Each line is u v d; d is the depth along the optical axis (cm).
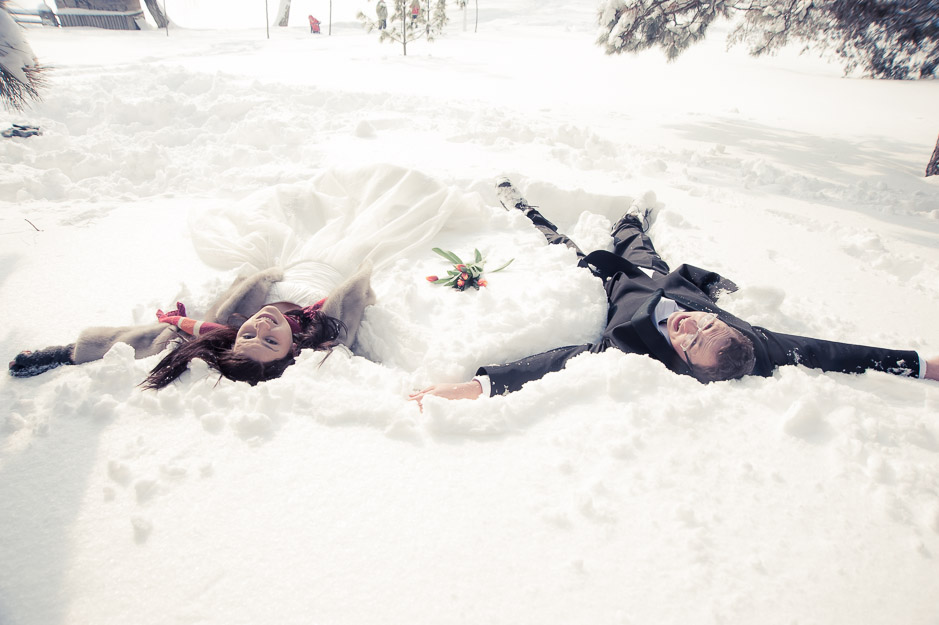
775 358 277
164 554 178
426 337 307
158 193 518
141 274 366
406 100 847
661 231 458
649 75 1503
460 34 2727
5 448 217
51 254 384
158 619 160
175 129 652
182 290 328
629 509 194
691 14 1077
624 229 449
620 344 294
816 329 324
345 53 1733
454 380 280
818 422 231
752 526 189
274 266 380
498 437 227
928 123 1014
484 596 166
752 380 265
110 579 170
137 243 407
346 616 160
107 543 181
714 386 257
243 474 206
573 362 273
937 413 247
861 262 420
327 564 175
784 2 945
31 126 610
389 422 231
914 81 1587
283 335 276
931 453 220
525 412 237
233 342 272
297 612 161
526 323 310
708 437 226
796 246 442
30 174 509
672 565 175
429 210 429
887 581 172
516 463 214
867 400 244
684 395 246
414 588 168
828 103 1206
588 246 435
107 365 250
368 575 172
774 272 396
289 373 258
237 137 645
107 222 440
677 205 514
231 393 245
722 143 786
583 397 248
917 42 811
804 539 185
